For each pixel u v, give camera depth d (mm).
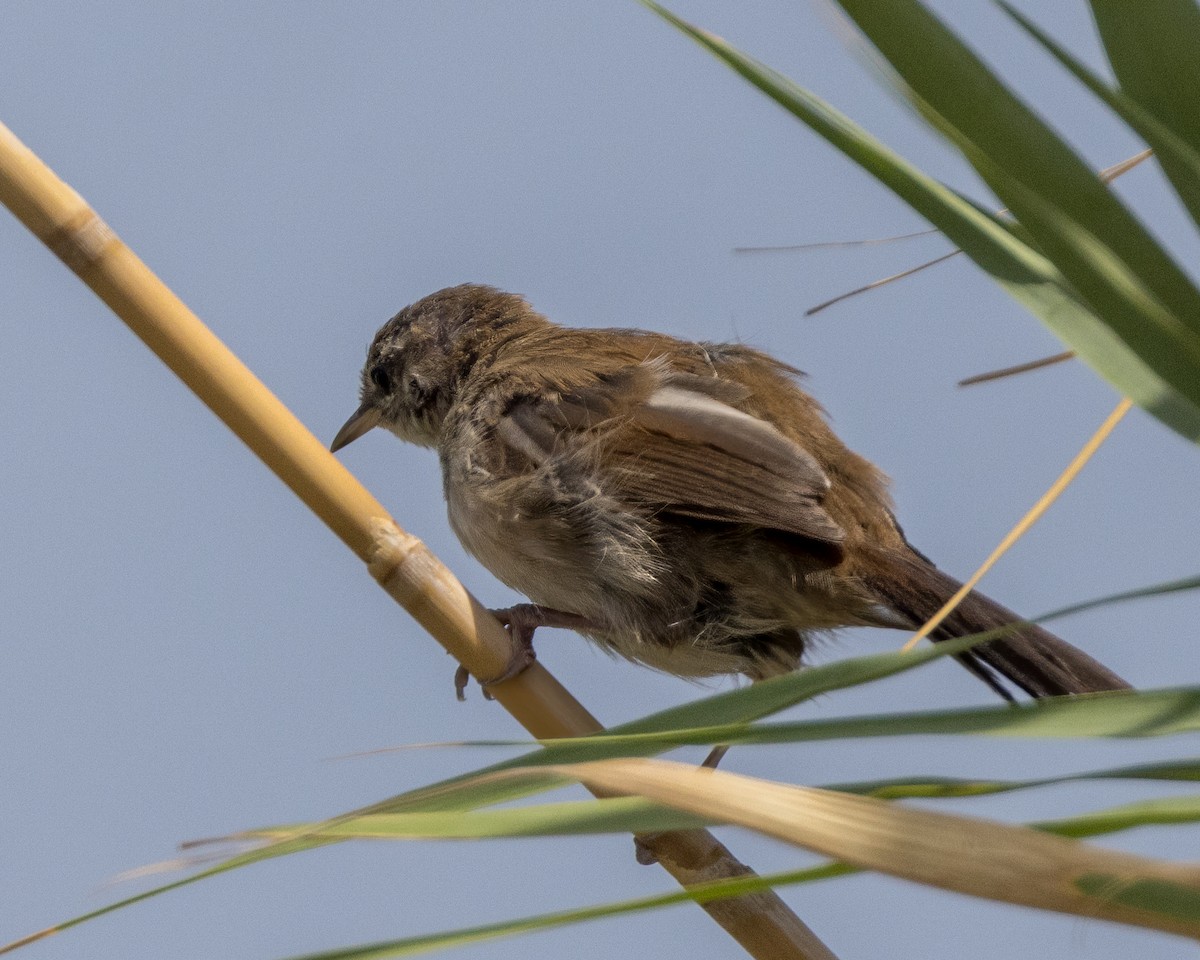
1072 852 2744
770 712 3516
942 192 3807
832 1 3193
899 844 2838
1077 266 3344
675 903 3254
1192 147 3275
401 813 3412
